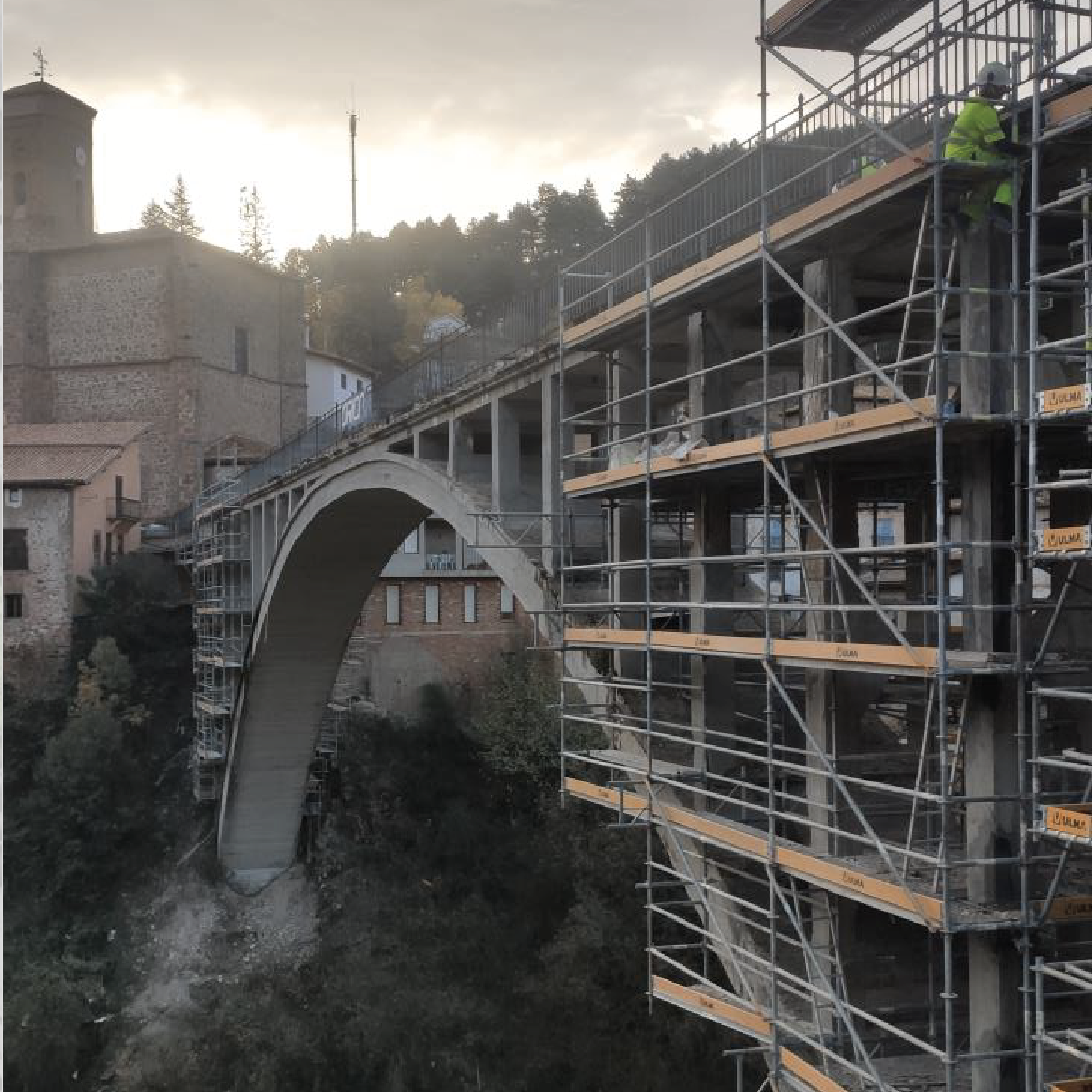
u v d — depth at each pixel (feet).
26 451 180.65
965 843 39.81
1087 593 39.29
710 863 50.96
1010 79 37.17
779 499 52.60
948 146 35.86
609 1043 109.09
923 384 54.34
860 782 38.27
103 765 147.95
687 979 101.45
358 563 118.93
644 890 117.08
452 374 84.02
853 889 39.17
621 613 62.18
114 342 208.23
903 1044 43.70
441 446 89.10
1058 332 45.60
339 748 158.51
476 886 139.13
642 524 62.64
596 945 113.19
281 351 229.25
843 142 47.16
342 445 100.32
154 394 205.67
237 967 140.67
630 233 60.90
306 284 307.17
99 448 182.19
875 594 55.93
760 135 45.11
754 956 46.14
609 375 61.93
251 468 143.74
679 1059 105.60
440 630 169.37
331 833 153.58
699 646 47.39
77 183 229.04
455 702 165.07
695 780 52.85
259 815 151.02
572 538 66.59
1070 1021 40.88
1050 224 39.04
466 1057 115.03
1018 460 35.47
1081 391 32.50
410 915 135.54
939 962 46.19
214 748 153.17
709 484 52.95
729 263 46.42
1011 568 37.04
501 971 126.41
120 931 144.36
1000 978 36.73
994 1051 36.70
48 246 220.23
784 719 55.21
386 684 166.71
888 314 50.57
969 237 37.55
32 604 170.71
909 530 55.52
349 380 259.60
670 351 61.05
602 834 124.36
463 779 154.71
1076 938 44.75
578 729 143.23
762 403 43.80
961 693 47.67
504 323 75.72
